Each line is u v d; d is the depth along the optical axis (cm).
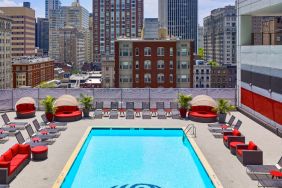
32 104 3216
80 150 2102
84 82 15425
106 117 3219
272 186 1455
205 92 3634
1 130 2508
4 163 1582
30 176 1673
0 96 3469
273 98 2705
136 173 1762
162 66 8744
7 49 16075
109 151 2181
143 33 10294
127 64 8762
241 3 3544
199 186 1591
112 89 3612
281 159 1686
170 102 3422
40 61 19138
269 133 2616
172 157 2052
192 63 8719
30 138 2217
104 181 1653
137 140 2472
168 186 1591
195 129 2514
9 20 16200
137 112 3391
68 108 3167
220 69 17462
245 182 1592
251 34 3566
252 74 3209
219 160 1920
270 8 2962
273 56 2691
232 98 3697
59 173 1716
